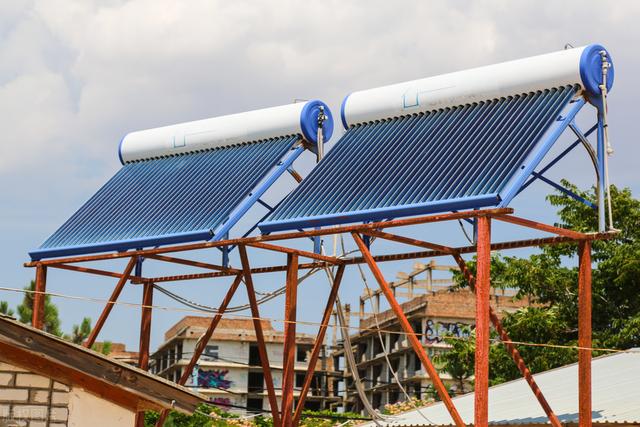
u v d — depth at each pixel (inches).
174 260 985.5
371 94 914.1
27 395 510.9
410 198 780.6
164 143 1042.1
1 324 486.6
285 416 901.2
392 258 906.7
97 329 997.2
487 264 729.6
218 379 4045.3
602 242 1931.6
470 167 777.6
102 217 989.2
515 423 909.2
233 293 1000.9
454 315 3464.6
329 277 948.0
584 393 808.3
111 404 515.8
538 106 805.2
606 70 808.9
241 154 984.9
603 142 814.5
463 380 2315.5
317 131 967.0
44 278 984.3
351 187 830.5
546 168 820.0
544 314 1893.5
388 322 3678.6
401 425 1016.9
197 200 939.3
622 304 1916.8
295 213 835.4
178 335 4114.2
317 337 942.4
